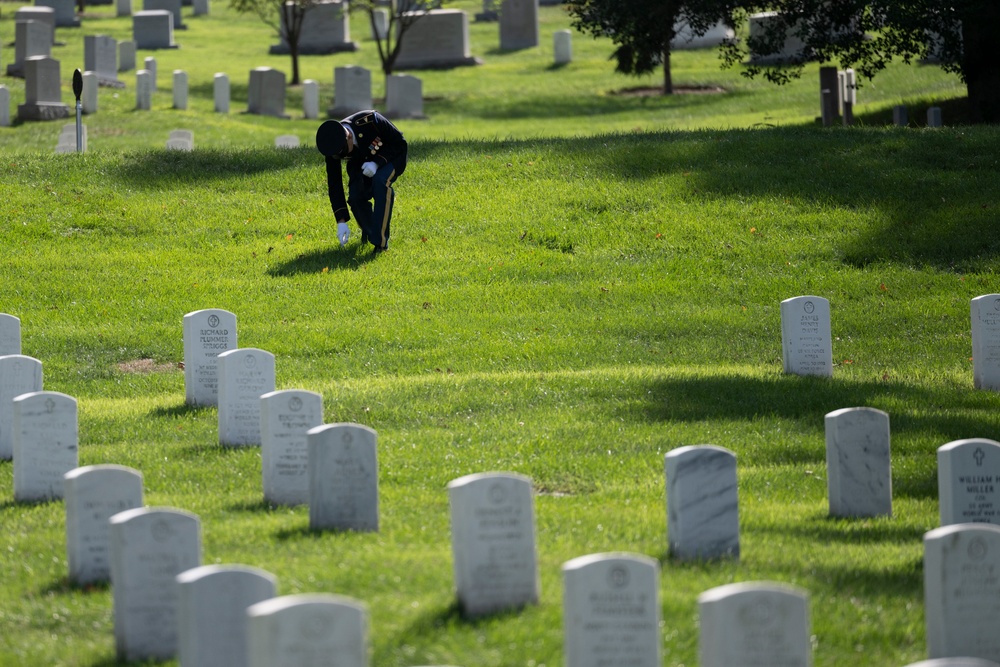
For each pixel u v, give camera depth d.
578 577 15.17
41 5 133.00
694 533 20.73
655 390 35.34
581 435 30.94
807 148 60.47
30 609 18.56
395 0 128.12
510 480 17.88
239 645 15.00
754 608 14.30
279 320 44.50
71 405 25.73
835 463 24.55
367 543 21.17
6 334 35.34
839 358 41.31
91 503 19.59
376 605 17.72
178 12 137.25
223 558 20.19
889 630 17.34
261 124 86.31
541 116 93.38
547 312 45.66
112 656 16.80
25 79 87.62
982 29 68.06
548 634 16.59
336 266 49.66
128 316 44.97
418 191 57.81
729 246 51.31
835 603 18.30
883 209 53.81
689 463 20.67
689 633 16.84
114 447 30.06
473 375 37.81
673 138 63.53
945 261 49.59
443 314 45.22
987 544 16.34
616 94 101.56
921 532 23.23
